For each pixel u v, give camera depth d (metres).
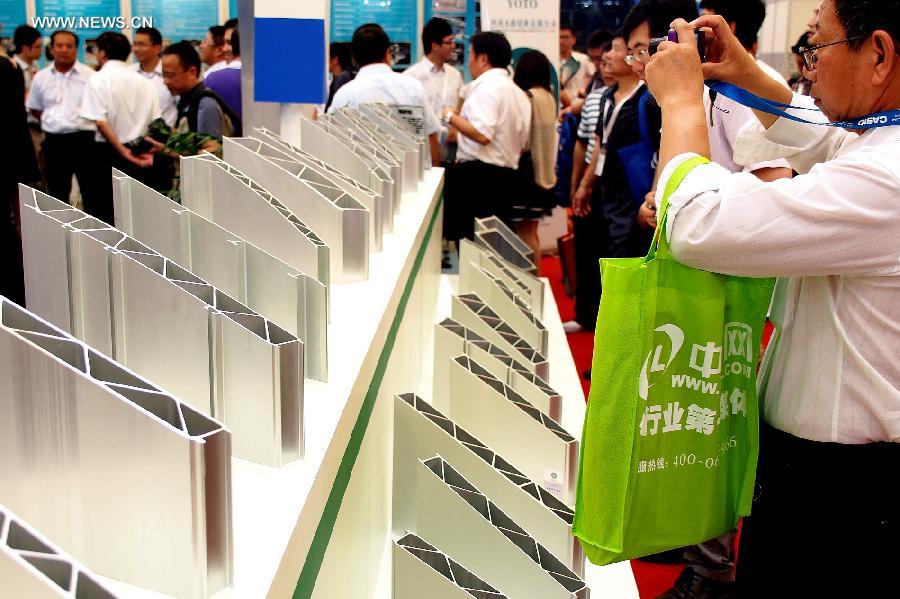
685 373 1.17
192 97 4.16
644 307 1.12
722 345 1.18
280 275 1.12
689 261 1.12
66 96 5.62
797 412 1.21
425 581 1.06
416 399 1.37
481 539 1.17
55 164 5.73
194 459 0.66
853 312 1.14
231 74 4.47
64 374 0.68
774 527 1.27
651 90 1.22
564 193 5.68
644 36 2.95
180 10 6.88
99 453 0.69
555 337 2.70
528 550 1.19
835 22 1.10
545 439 1.53
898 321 1.12
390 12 7.39
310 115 3.04
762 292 1.21
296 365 0.91
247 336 0.89
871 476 1.18
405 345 1.86
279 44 2.75
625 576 1.49
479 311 1.99
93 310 0.94
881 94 1.11
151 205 1.18
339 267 1.59
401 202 2.49
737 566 1.39
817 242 1.05
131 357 0.94
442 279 3.41
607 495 1.17
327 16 2.76
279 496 0.85
